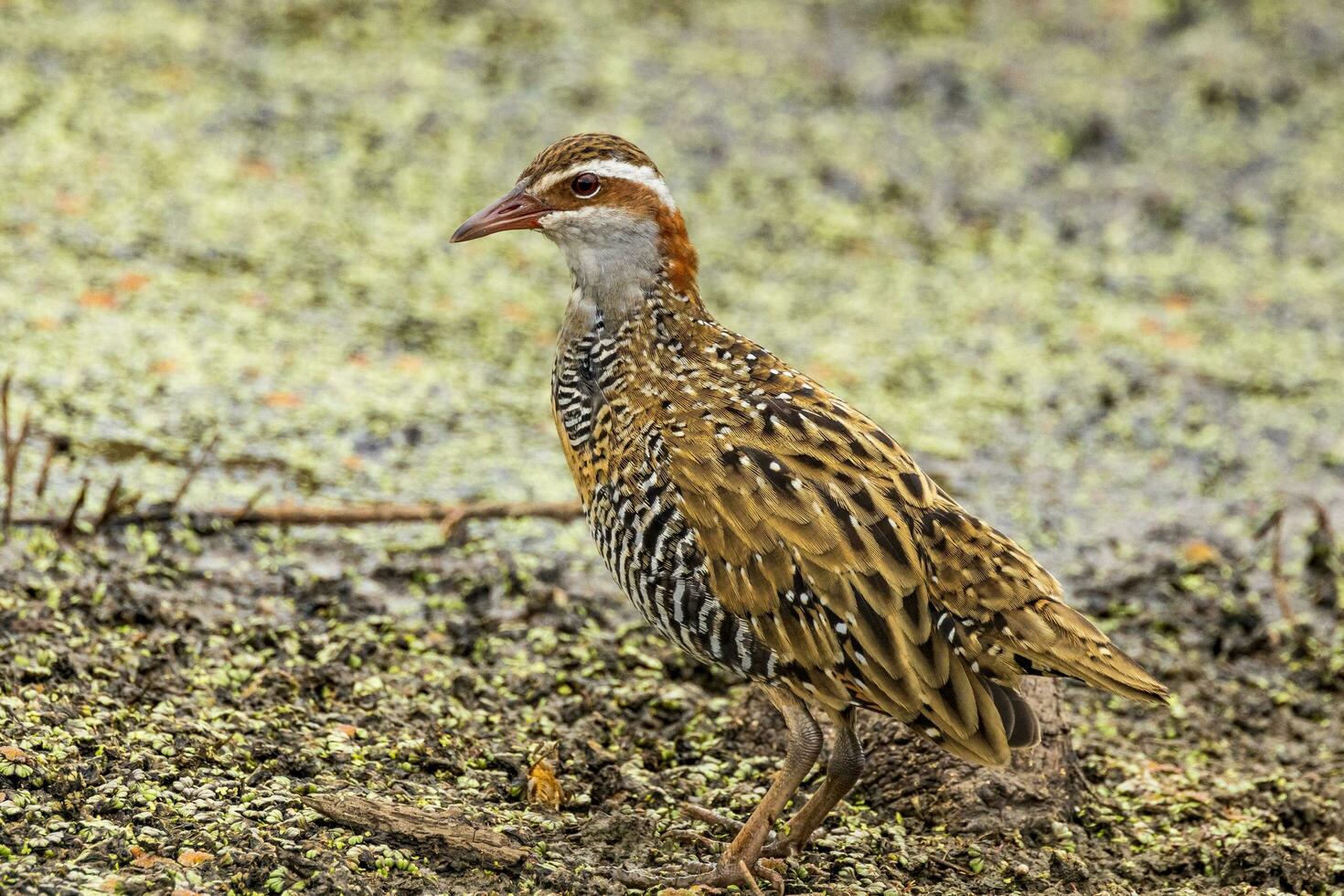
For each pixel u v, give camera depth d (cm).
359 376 1303
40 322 1292
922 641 739
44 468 1053
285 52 1797
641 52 1909
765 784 869
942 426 1342
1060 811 846
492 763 848
